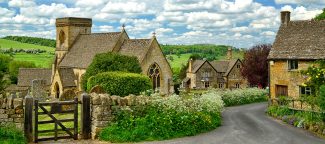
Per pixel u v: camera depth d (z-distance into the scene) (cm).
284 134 2306
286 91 3953
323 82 2634
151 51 5641
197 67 9675
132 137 1961
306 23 4150
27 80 7606
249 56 7025
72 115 2734
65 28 7281
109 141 1948
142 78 3881
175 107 2317
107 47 6116
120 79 3769
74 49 7062
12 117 1905
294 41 4028
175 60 17425
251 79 7006
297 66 3859
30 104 1900
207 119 2455
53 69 7481
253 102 5178
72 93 3909
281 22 4319
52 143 1902
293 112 3058
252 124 2759
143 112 2156
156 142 1952
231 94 4734
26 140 1873
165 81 5838
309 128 2500
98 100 2012
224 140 2064
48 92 7362
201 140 2044
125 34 6169
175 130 2136
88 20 7481
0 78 4697
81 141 1958
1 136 1777
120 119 2056
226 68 9944
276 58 4006
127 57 4559
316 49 3762
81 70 6306
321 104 2348
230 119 3084
